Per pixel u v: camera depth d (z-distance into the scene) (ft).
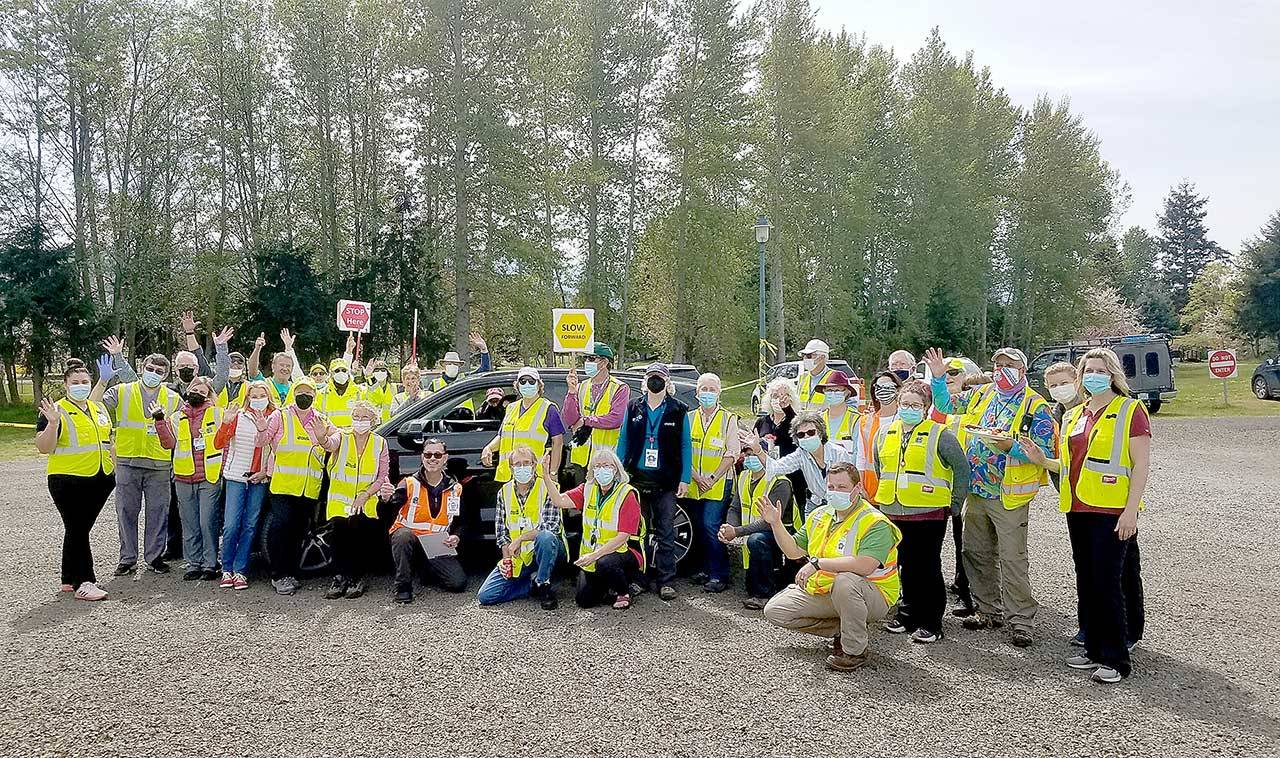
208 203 103.91
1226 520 29.60
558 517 20.67
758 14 112.27
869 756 12.04
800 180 116.78
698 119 100.83
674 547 21.12
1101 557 15.07
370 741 12.62
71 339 91.35
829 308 126.93
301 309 96.84
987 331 167.94
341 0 97.86
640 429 21.25
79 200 95.76
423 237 105.29
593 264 101.04
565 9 98.94
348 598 20.67
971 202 141.69
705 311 108.06
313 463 21.53
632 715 13.56
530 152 94.99
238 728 13.11
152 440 23.09
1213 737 12.58
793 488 20.21
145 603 20.25
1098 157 174.81
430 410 22.97
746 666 15.84
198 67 99.86
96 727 13.16
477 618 19.06
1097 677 14.94
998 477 17.44
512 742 12.57
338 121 106.63
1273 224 177.27
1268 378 88.17
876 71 141.59
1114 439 15.05
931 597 17.31
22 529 29.40
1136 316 236.22
